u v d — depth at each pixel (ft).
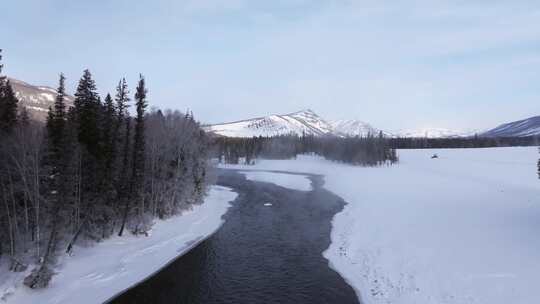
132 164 127.03
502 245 93.66
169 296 80.74
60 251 94.94
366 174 328.08
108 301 78.38
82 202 107.55
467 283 75.15
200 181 184.34
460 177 273.54
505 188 198.29
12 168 89.71
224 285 86.53
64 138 98.78
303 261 102.47
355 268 94.79
